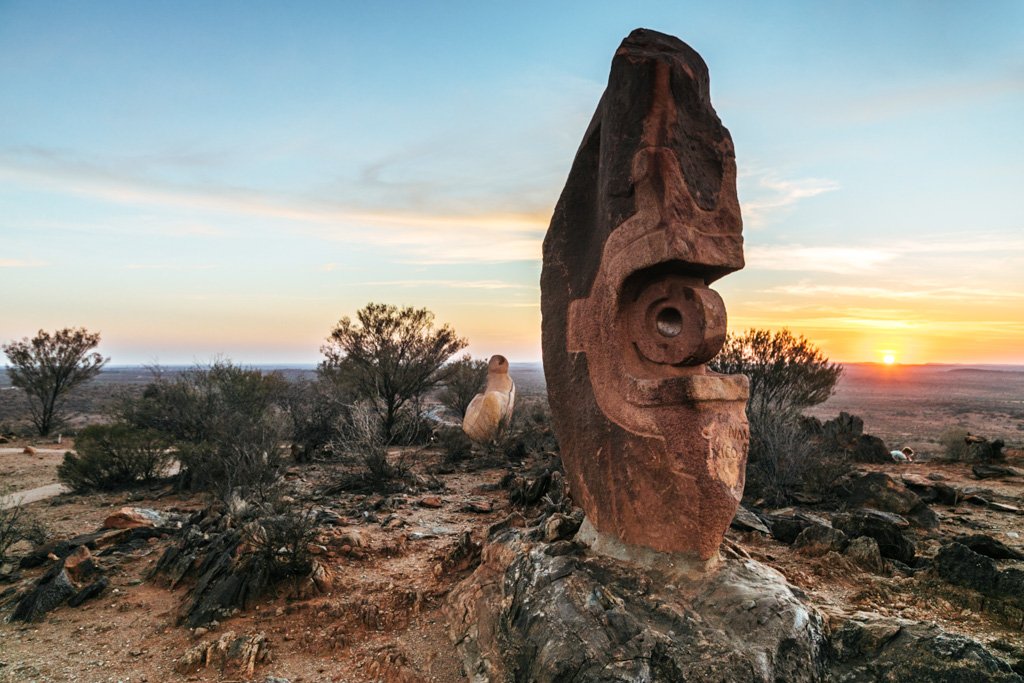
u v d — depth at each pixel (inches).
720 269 215.0
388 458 575.8
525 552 244.1
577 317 245.8
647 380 220.2
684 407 213.2
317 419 792.3
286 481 525.0
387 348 846.5
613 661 177.8
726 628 189.6
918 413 1961.1
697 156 217.9
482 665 209.6
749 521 356.8
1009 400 2775.6
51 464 709.9
